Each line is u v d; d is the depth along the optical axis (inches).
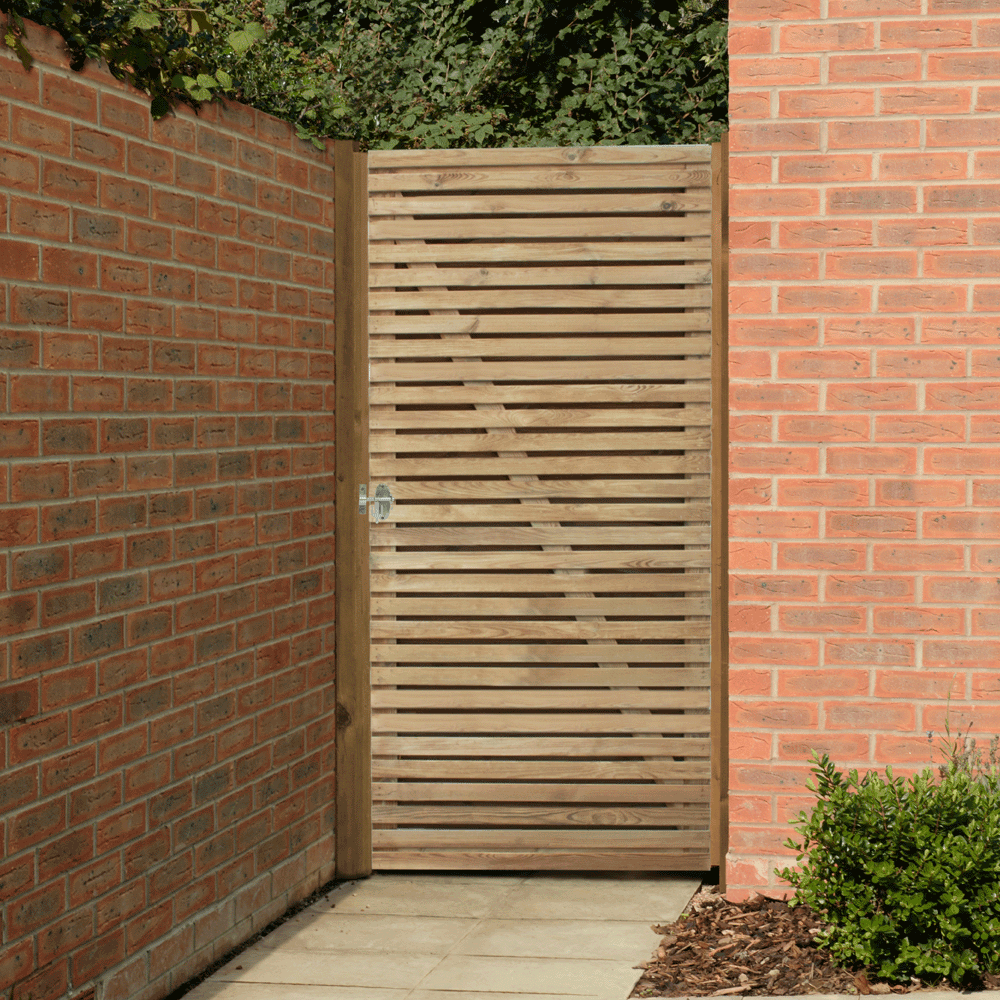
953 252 169.0
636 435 187.3
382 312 190.1
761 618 174.6
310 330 181.3
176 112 148.4
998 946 143.3
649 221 186.1
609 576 188.7
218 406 157.6
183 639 150.6
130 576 139.7
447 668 191.2
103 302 134.5
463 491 190.2
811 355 171.9
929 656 171.5
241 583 163.6
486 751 190.9
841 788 155.6
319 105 194.7
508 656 190.5
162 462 145.7
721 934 164.2
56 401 127.0
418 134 238.7
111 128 136.1
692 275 185.9
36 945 125.0
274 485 171.8
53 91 126.7
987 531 169.8
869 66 169.3
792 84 170.9
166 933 148.0
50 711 126.6
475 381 189.9
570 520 188.7
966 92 167.9
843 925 150.4
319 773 186.9
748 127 171.8
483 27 286.8
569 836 190.7
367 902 182.1
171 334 147.3
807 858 173.5
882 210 169.9
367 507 190.5
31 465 123.3
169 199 146.9
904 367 170.4
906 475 171.0
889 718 172.4
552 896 184.1
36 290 123.9
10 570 120.3
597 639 189.5
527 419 188.5
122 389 137.9
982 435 169.3
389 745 192.2
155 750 145.2
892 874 145.4
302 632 180.4
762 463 173.5
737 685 175.5
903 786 160.9
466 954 161.3
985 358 169.0
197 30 154.0
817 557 173.0
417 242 189.2
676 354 186.2
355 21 264.8
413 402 189.6
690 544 187.6
